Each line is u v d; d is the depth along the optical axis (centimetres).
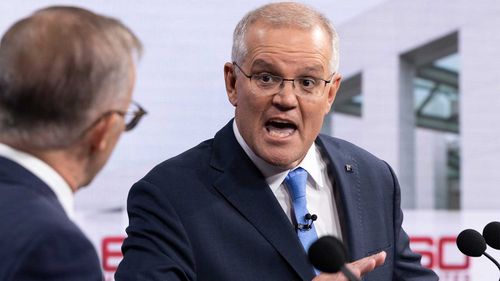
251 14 480
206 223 470
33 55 298
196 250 463
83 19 309
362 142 990
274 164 473
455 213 986
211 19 980
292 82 464
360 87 995
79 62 300
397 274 530
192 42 977
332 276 419
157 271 441
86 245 293
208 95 971
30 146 308
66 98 301
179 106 963
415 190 989
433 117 997
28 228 286
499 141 988
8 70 299
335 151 530
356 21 1000
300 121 468
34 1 949
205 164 497
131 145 955
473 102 994
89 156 322
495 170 987
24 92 299
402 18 1003
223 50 981
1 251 282
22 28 304
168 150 962
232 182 486
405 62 1001
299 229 488
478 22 998
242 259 466
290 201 496
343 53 999
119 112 318
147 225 464
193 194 480
